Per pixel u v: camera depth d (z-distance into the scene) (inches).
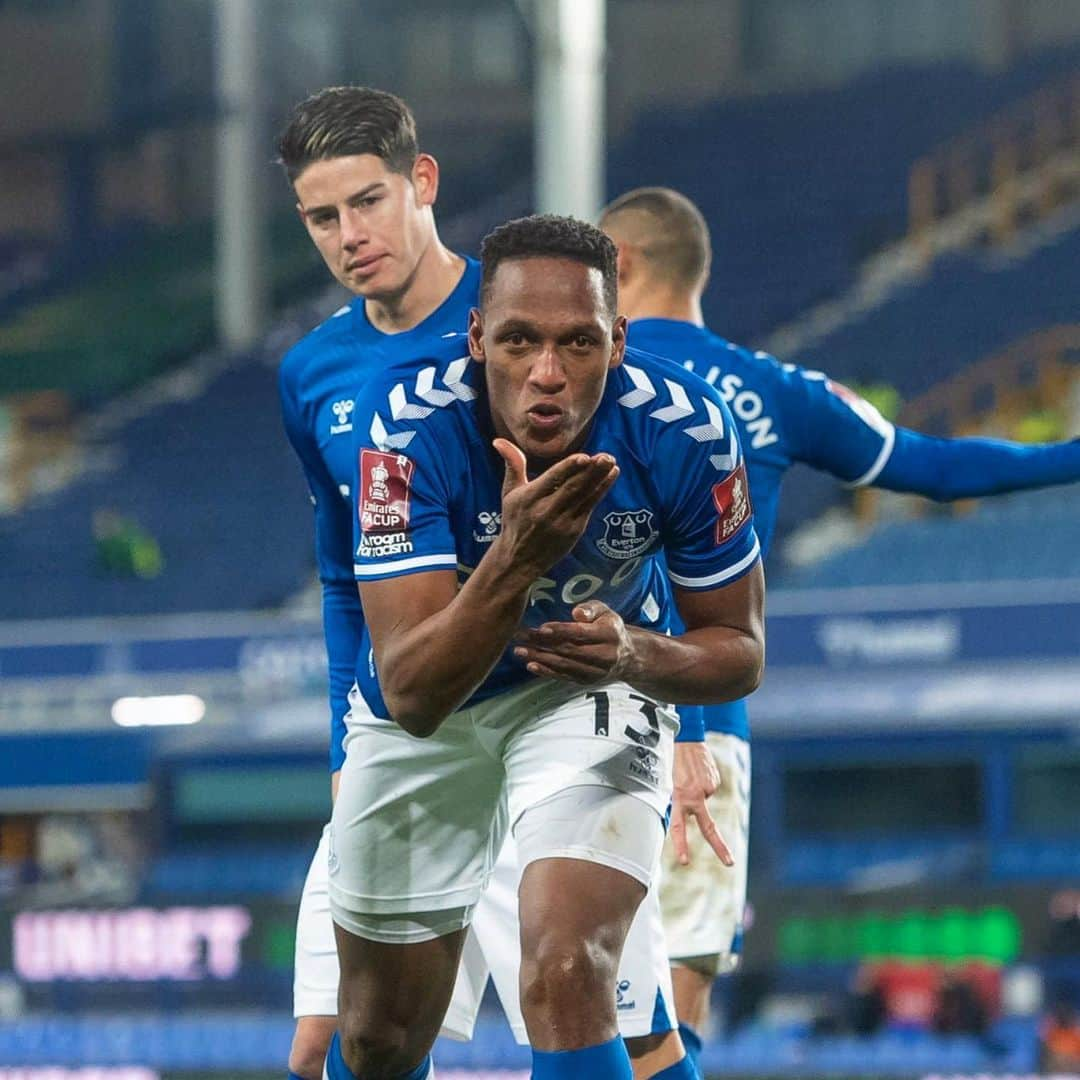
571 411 362.0
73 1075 1337.4
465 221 3681.1
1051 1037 1240.2
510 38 3836.1
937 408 2655.0
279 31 3831.2
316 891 512.7
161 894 1435.8
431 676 370.9
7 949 1437.0
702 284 574.2
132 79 3885.3
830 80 3727.9
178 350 3410.4
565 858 391.2
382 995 450.6
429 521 385.1
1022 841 1502.2
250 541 2778.1
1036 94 3464.6
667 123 3722.9
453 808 435.5
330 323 513.0
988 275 3016.7
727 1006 1359.5
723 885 548.4
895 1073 1242.6
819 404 547.8
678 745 501.4
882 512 2479.1
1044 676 1704.0
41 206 3944.4
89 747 1875.0
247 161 3363.7
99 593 2672.2
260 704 1936.5
